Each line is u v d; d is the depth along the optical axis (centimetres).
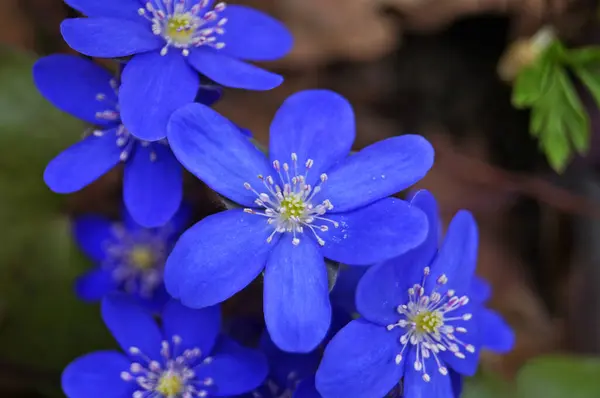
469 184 18
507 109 18
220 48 13
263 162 12
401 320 12
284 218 12
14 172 16
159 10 12
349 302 13
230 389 12
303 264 12
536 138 18
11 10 16
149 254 16
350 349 12
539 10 17
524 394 15
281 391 13
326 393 12
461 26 18
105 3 12
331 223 12
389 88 18
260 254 12
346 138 12
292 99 12
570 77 18
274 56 13
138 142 13
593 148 18
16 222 16
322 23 17
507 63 18
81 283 16
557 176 18
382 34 17
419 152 12
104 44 12
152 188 13
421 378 12
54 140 16
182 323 13
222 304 15
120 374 13
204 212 15
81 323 16
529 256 18
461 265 13
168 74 12
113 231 16
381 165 12
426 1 17
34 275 16
